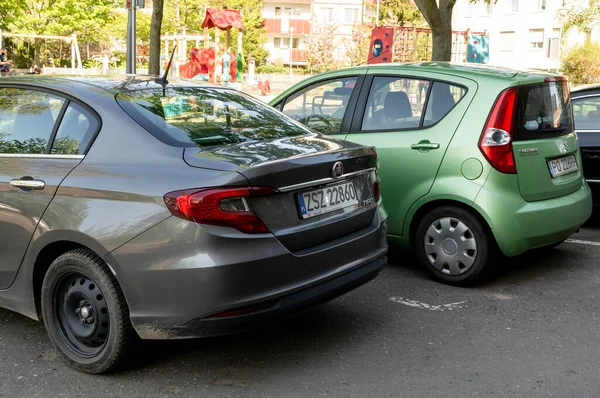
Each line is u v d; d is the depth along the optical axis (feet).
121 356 12.28
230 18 100.53
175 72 111.14
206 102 14.40
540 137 17.87
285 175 11.76
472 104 17.48
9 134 13.91
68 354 12.84
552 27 155.94
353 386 12.20
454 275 17.93
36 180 12.80
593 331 14.92
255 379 12.49
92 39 138.31
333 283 12.52
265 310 11.46
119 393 11.96
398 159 18.35
